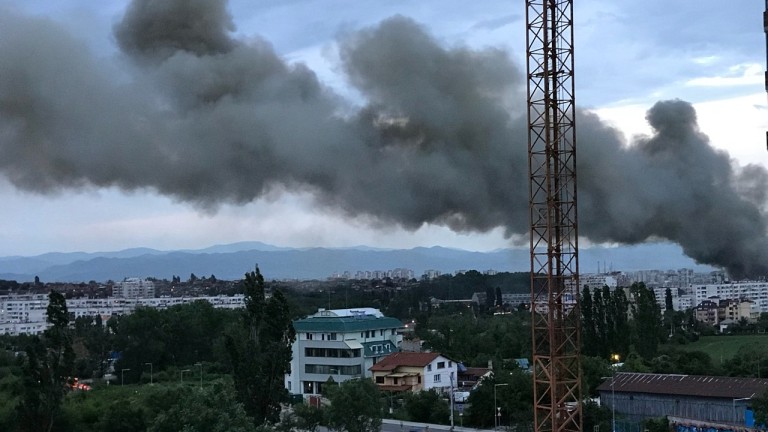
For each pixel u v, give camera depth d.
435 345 162.88
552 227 70.62
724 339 193.88
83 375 156.00
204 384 125.81
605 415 91.38
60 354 86.69
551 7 73.19
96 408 99.19
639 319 144.25
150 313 162.75
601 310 140.25
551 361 68.06
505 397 98.88
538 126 73.06
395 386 121.12
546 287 71.12
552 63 73.06
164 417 64.81
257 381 81.44
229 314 182.62
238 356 82.69
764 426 81.00
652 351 141.88
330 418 76.38
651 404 93.00
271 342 83.75
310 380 134.88
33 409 83.81
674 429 88.69
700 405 89.06
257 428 64.44
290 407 110.50
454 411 104.38
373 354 135.62
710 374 117.44
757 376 115.12
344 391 77.19
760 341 181.25
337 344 133.12
